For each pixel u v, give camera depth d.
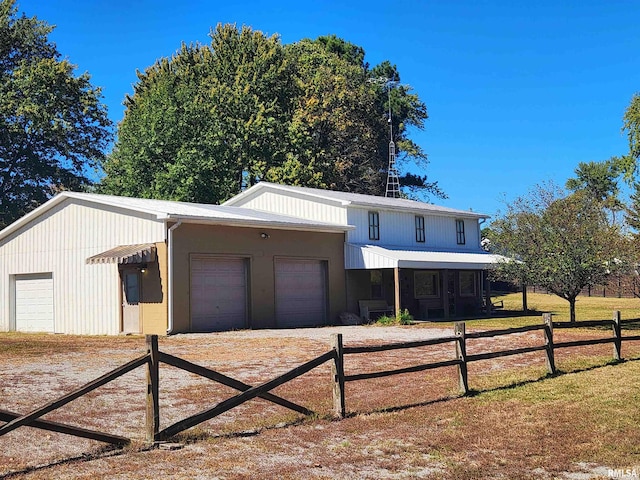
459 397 10.88
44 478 6.53
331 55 61.34
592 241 22.19
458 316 31.95
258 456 7.54
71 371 13.38
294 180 42.44
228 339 19.98
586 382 12.14
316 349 17.11
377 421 9.23
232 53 48.38
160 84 45.41
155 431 7.82
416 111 68.69
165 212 22.28
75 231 25.30
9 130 40.94
